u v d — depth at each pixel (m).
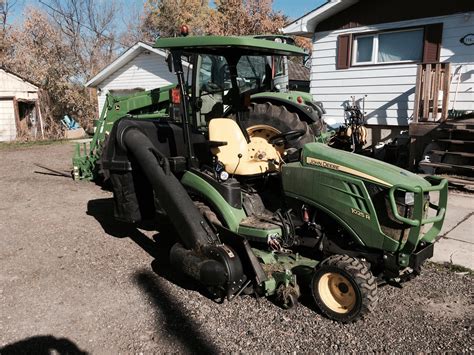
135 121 4.80
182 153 5.01
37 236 5.75
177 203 4.09
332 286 3.63
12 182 9.23
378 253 3.57
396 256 3.43
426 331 3.47
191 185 4.40
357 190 3.48
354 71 10.95
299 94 6.72
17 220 6.47
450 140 7.87
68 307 3.89
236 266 3.67
